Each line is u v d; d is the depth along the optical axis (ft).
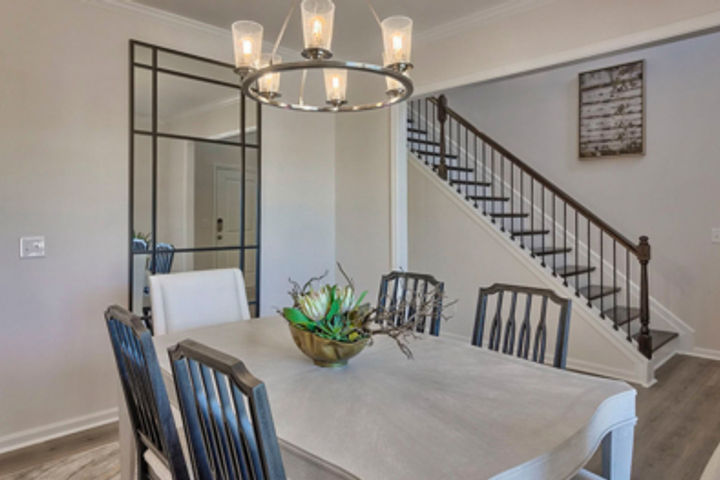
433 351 6.10
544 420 4.00
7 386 8.23
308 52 5.01
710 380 11.51
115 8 9.39
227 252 11.27
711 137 13.14
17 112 8.28
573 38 8.87
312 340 5.22
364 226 12.86
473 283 14.55
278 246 12.32
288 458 3.60
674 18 7.75
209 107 10.88
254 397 2.49
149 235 9.90
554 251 14.14
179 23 10.26
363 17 10.25
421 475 3.13
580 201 15.69
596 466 7.65
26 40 8.36
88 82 9.07
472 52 10.38
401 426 3.89
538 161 16.70
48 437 8.60
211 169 10.96
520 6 9.51
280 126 12.36
